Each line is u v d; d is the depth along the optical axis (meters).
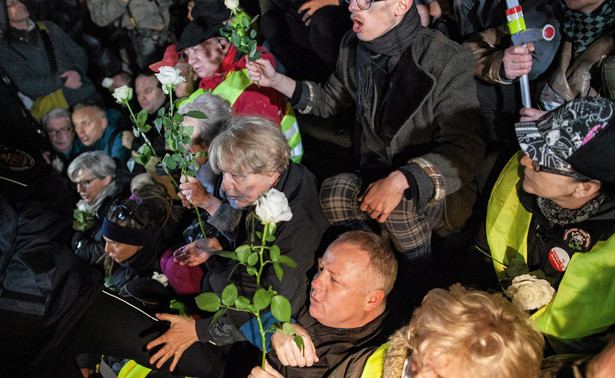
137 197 3.26
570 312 2.10
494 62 2.67
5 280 2.20
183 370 2.59
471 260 2.71
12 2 4.39
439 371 1.58
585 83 2.54
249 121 2.49
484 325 1.57
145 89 4.14
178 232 3.43
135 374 2.70
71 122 4.35
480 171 2.84
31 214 2.29
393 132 2.68
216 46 3.32
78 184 3.77
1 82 3.14
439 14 3.07
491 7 2.85
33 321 2.21
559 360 1.84
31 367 2.27
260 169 2.43
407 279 2.84
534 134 2.00
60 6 4.79
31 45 4.49
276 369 2.43
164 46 4.65
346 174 2.77
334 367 2.38
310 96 3.01
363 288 2.27
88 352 2.52
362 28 2.54
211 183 3.00
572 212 2.12
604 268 2.04
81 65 4.68
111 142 4.36
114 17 4.66
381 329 2.43
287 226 2.52
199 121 2.86
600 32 2.54
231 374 2.66
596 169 1.92
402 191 2.44
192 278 2.98
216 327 2.51
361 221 2.76
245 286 2.51
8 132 2.91
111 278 3.34
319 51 3.48
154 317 2.62
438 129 2.62
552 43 2.60
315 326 2.47
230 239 2.86
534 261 2.34
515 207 2.40
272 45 3.62
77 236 3.67
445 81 2.52
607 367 1.63
